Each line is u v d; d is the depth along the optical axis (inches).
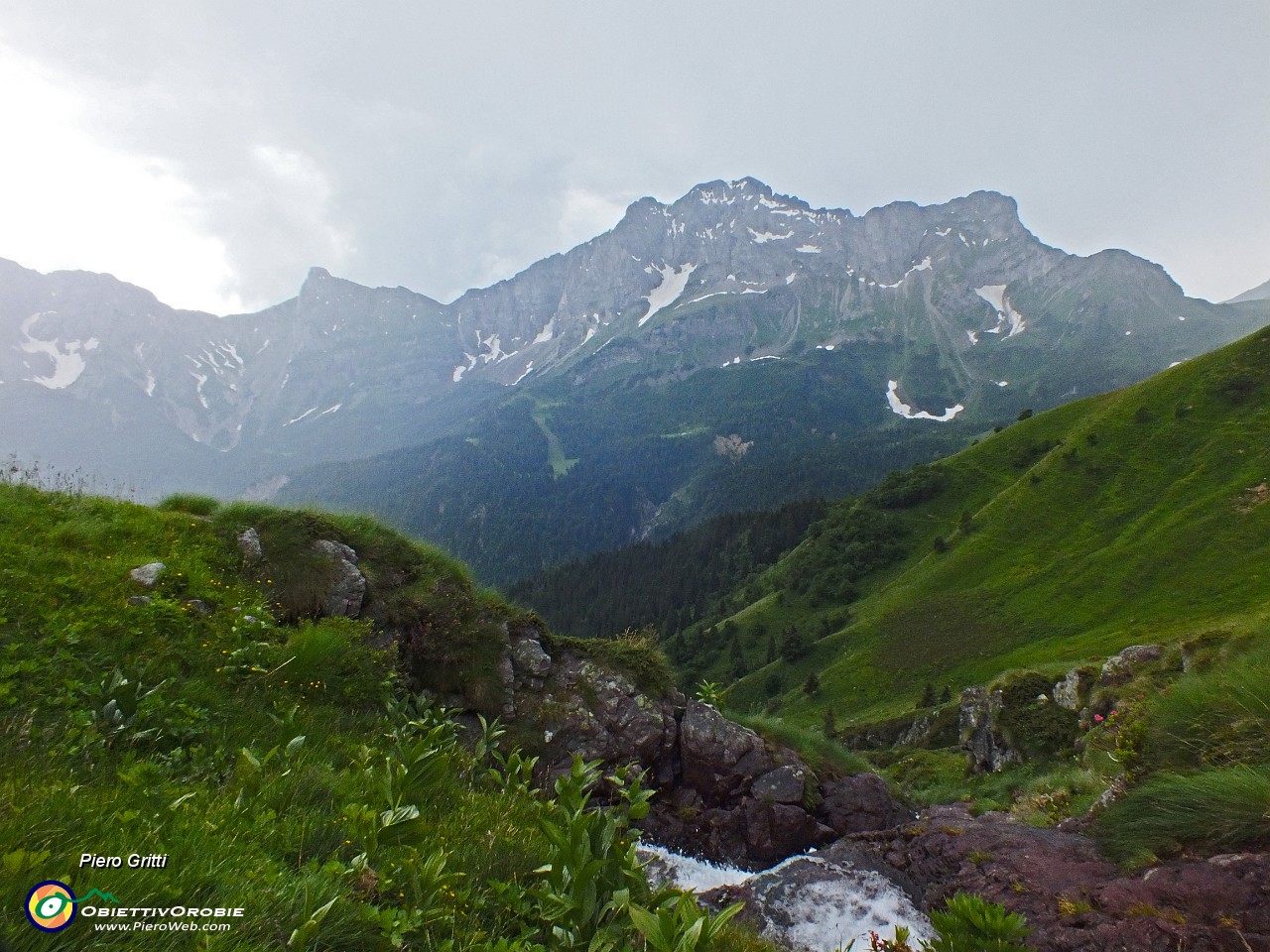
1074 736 930.7
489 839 210.1
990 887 366.9
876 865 460.1
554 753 500.1
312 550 475.5
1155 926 263.3
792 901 430.3
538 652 536.4
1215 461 3801.7
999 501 4527.6
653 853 507.2
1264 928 239.0
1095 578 3435.0
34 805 132.3
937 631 3609.7
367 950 130.1
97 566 343.0
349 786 211.6
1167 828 319.0
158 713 224.5
